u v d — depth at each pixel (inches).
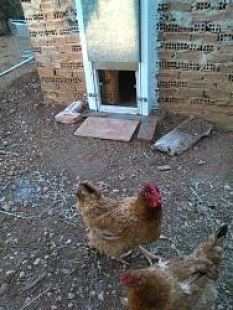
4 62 109.5
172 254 43.4
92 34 62.4
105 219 39.7
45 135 69.7
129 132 65.8
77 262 43.6
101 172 58.6
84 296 39.6
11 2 135.6
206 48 61.0
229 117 66.7
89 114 72.6
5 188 56.9
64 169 60.1
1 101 83.4
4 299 40.0
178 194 52.4
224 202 50.3
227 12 56.8
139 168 58.6
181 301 31.2
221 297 38.2
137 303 31.6
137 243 40.3
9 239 47.5
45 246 46.0
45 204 53.1
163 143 61.2
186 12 58.7
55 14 66.8
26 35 103.0
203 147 62.0
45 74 76.2
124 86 77.5
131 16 58.6
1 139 70.1
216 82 63.7
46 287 40.9
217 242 34.2
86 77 69.2
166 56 64.0
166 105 69.8
